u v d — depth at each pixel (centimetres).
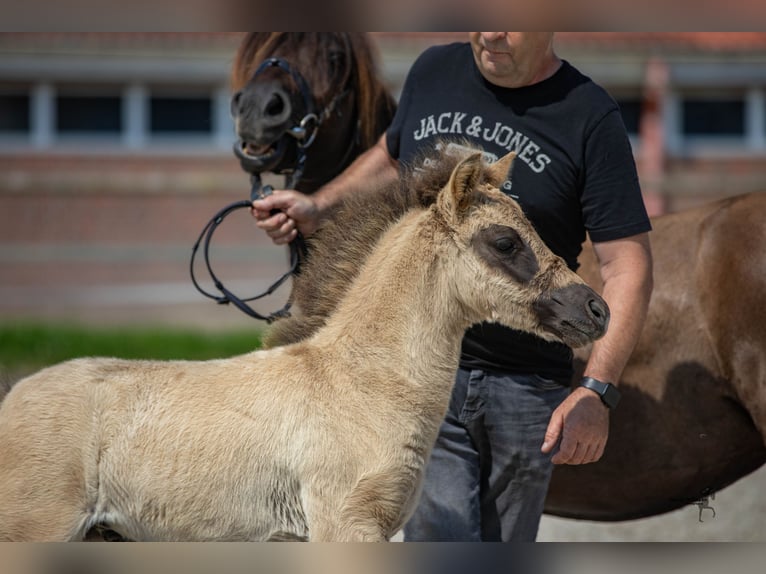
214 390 581
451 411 671
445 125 674
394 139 714
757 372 679
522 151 650
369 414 579
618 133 645
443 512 662
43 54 2644
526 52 627
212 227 700
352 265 622
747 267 686
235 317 2139
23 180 2119
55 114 2750
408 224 615
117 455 562
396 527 586
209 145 2752
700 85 2728
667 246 726
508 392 664
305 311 634
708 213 728
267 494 568
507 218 601
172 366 594
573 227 663
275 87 782
